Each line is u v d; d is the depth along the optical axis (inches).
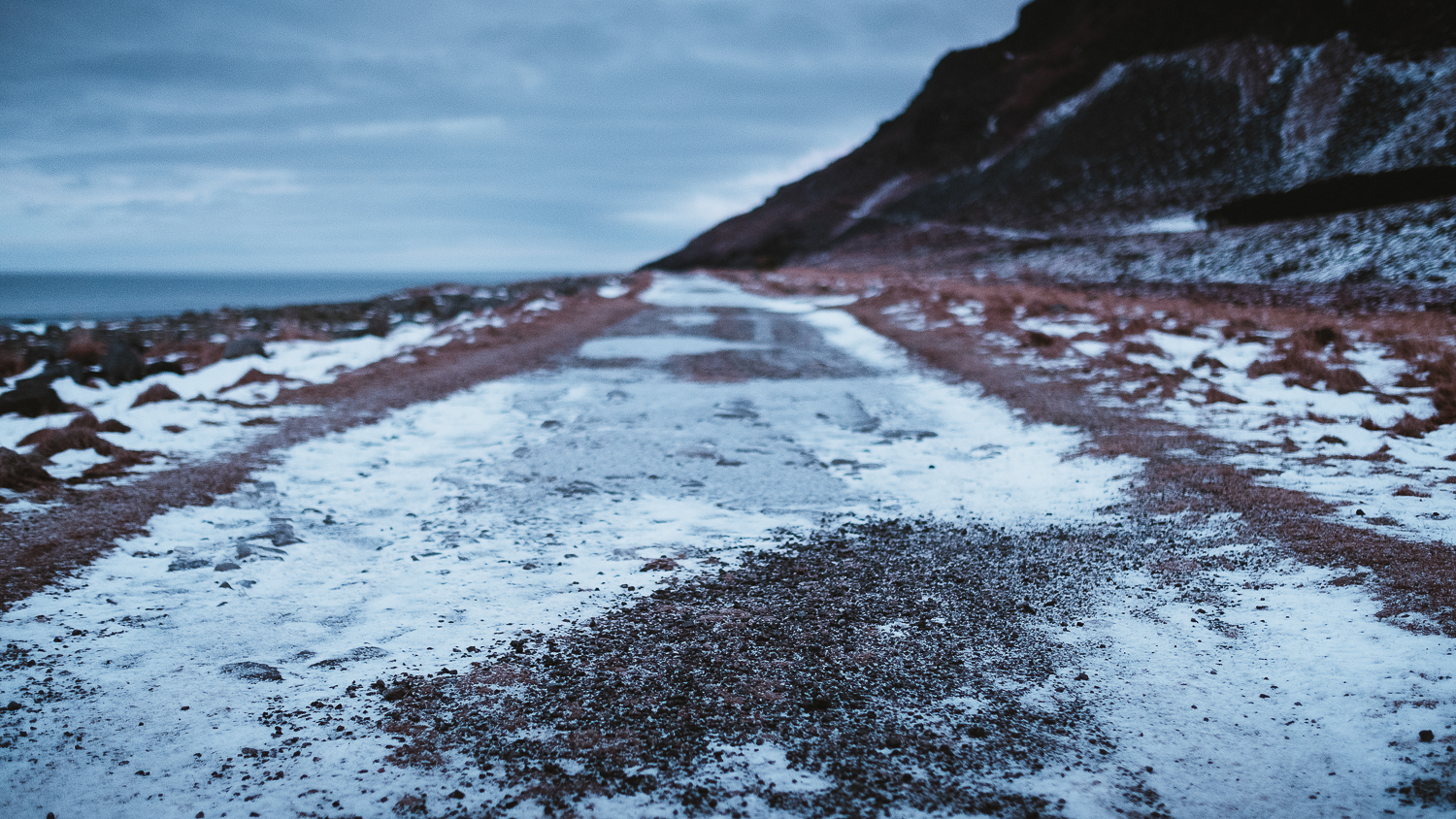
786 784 124.8
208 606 197.6
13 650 169.2
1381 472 272.5
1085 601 193.5
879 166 5541.3
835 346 734.5
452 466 345.1
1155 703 145.6
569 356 658.8
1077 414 400.5
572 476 324.8
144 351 647.1
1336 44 3410.4
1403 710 131.9
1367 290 1235.9
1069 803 118.4
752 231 5393.7
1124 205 3196.4
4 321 960.9
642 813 117.4
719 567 227.8
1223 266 1747.0
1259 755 127.3
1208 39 4005.9
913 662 166.7
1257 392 434.0
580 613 194.7
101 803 119.7
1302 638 162.1
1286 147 3051.2
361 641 179.2
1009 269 2251.5
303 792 122.6
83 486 287.3
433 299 1109.1
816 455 362.9
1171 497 262.8
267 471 325.1
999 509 276.5
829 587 210.2
